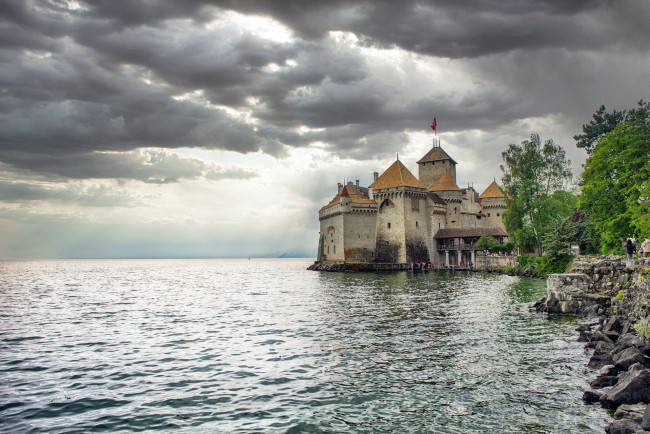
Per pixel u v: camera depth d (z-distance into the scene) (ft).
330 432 46.70
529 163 226.17
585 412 48.85
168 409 54.08
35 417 52.03
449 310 122.01
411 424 47.83
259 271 540.93
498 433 44.91
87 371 70.38
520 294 156.76
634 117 197.26
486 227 354.95
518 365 67.00
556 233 204.74
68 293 216.33
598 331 79.46
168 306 154.61
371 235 348.59
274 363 72.95
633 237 136.15
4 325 114.21
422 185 349.00
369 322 106.52
